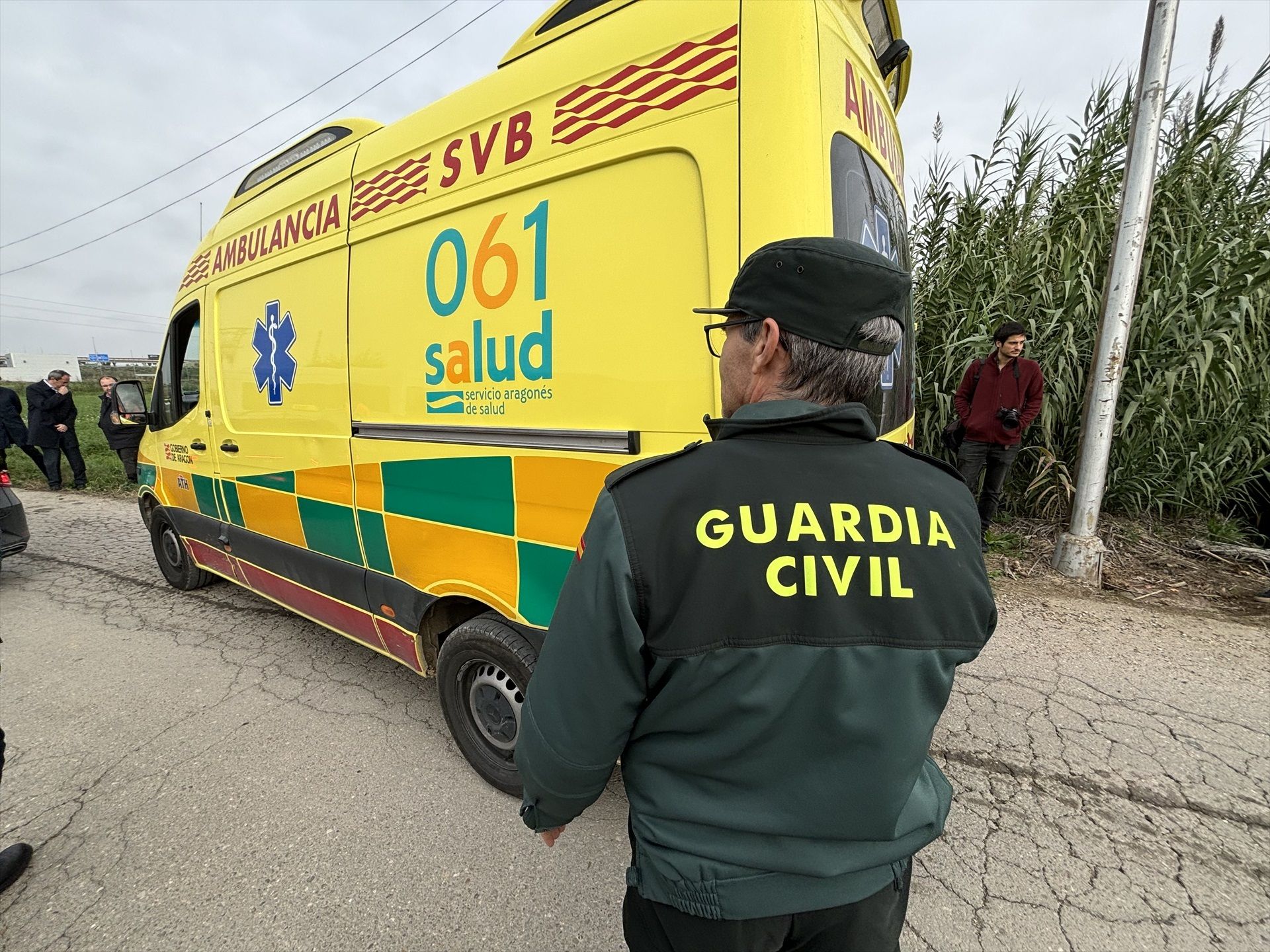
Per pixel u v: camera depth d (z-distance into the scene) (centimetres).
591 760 88
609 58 175
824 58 158
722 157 155
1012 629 350
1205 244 461
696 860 85
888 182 213
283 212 287
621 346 174
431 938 178
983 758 245
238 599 440
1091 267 482
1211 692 287
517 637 212
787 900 84
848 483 83
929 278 539
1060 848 203
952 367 512
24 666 340
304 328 276
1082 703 279
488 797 233
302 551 300
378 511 252
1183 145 487
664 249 165
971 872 194
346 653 352
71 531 651
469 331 210
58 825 221
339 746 265
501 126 198
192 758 257
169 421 400
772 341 88
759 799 82
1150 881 190
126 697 305
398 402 237
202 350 350
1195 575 422
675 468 85
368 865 203
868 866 86
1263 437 455
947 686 81
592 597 83
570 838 213
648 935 97
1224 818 214
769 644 76
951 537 83
